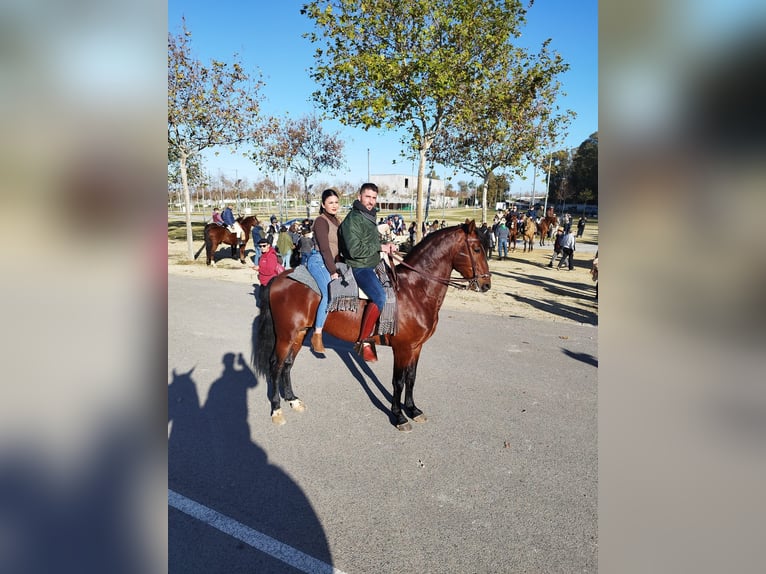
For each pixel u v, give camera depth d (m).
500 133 12.38
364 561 2.57
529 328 7.64
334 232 4.20
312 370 5.64
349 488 3.23
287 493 3.16
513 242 20.38
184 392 4.90
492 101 10.87
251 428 4.11
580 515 2.98
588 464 3.57
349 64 9.48
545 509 3.03
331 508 3.01
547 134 17.23
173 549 2.63
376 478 3.35
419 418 4.27
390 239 5.60
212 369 5.59
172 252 17.86
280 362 4.29
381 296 3.92
